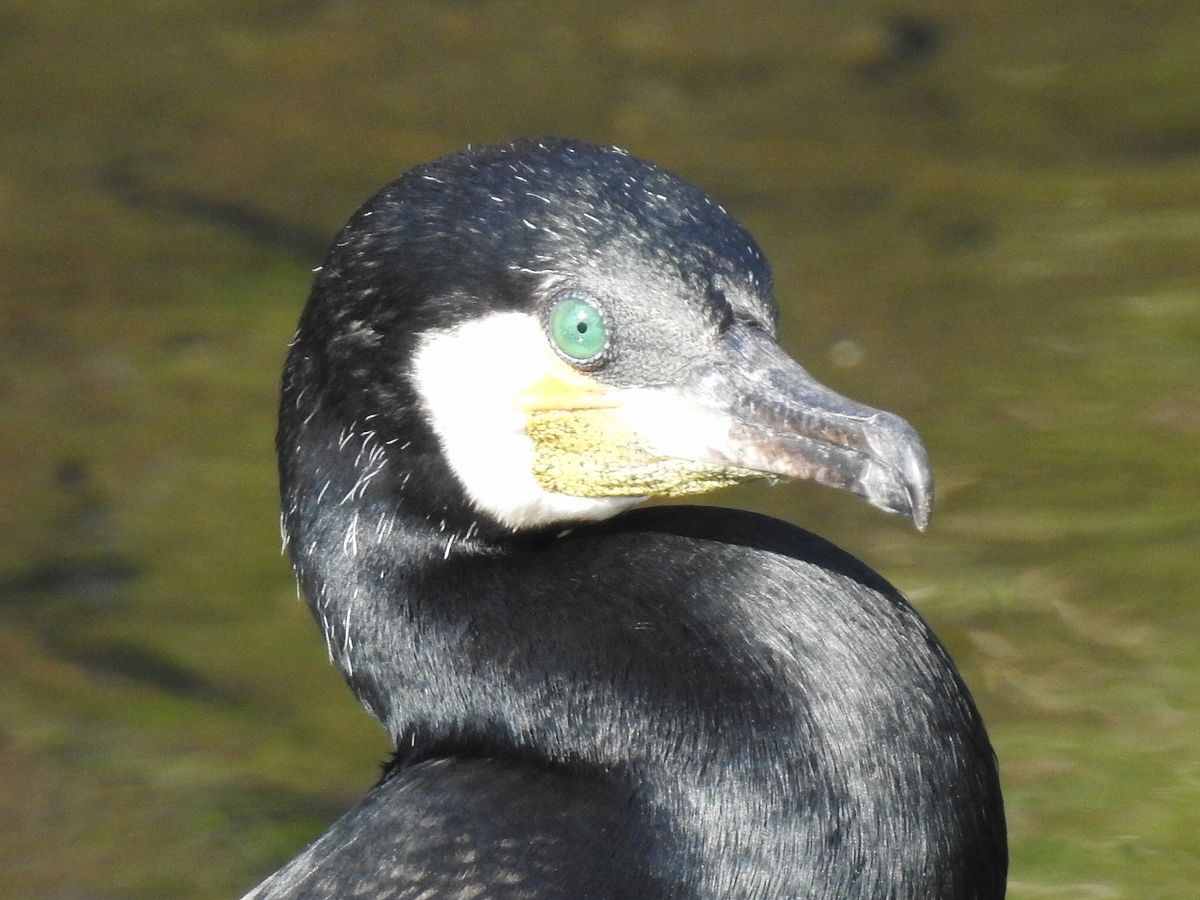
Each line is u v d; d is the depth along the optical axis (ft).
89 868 32.30
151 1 65.10
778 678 19.44
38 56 61.52
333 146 55.67
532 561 20.93
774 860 18.98
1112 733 33.60
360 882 19.36
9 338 47.80
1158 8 61.36
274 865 32.30
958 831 19.72
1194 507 39.75
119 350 47.34
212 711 36.47
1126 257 48.91
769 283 21.11
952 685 20.20
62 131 57.21
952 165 53.52
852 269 48.62
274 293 49.49
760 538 20.63
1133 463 41.24
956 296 47.47
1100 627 36.40
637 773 19.34
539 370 20.59
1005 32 60.44
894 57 59.26
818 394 20.42
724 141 54.85
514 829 19.26
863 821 19.16
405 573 20.89
